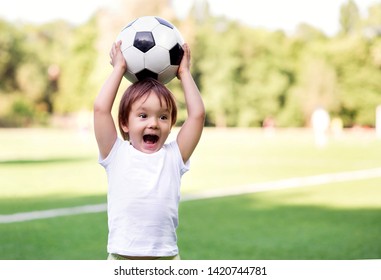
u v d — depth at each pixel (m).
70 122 52.34
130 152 3.98
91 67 51.28
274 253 7.04
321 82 49.25
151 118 3.97
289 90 50.16
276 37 51.44
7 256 6.84
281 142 32.47
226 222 9.18
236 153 24.48
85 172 16.62
